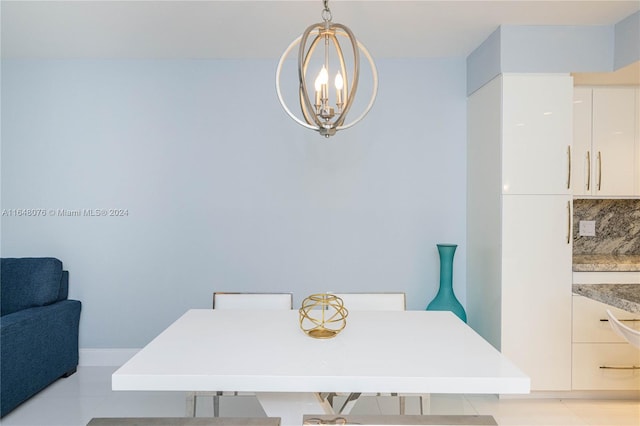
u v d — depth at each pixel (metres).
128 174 3.84
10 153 3.83
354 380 1.54
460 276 3.84
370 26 3.12
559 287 3.12
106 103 3.82
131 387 1.55
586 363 3.12
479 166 3.51
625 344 3.11
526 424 2.79
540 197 3.10
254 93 3.82
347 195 3.84
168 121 3.82
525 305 3.12
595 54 3.09
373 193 3.84
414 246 3.84
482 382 1.53
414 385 1.54
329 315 2.45
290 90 3.81
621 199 3.74
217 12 2.89
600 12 2.88
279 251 3.85
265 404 1.95
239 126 3.82
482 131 3.45
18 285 3.38
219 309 2.56
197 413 2.85
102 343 3.87
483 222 3.43
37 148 3.82
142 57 3.75
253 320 2.31
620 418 2.87
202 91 3.82
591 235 3.76
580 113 3.38
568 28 3.09
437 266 3.84
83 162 3.83
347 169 3.83
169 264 3.85
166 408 3.00
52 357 3.35
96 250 3.85
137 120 3.82
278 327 2.18
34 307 3.39
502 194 3.10
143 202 3.84
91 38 3.33
